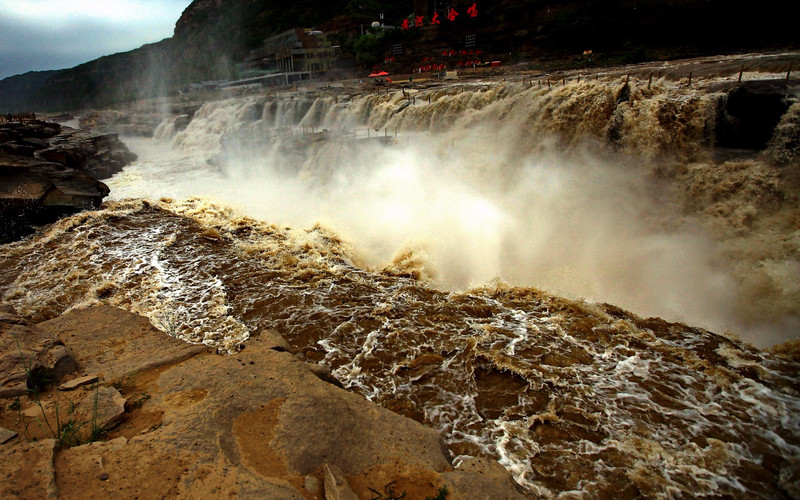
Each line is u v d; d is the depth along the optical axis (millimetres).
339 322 9961
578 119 18344
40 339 6270
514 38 64750
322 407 4852
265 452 4242
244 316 10281
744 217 12398
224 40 160375
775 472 5984
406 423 5016
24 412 4844
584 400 7406
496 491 4125
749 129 13781
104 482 3777
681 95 16203
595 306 10562
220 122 45719
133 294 11422
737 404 7277
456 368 8328
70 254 14117
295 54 89000
